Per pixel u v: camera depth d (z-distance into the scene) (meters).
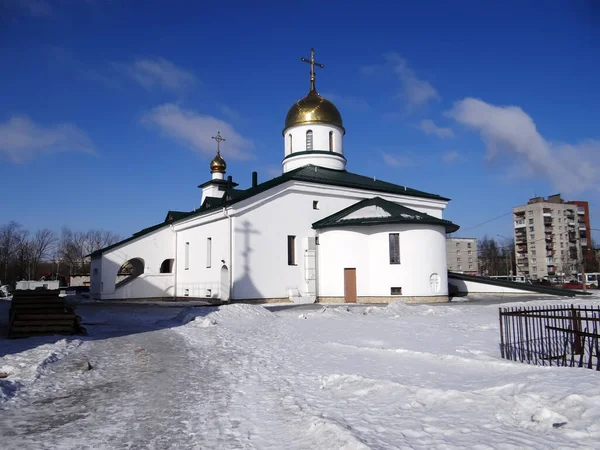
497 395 7.05
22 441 6.34
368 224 32.53
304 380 9.58
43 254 97.06
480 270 125.81
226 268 31.89
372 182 39.81
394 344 13.84
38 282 62.31
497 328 17.16
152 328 19.52
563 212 103.69
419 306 25.23
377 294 32.53
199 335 17.11
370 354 12.34
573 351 10.54
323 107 41.03
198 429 6.73
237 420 7.10
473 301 31.70
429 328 17.56
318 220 35.34
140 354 13.20
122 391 9.13
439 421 6.32
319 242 34.78
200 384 9.56
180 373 10.66
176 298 40.84
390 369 10.17
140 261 44.94
